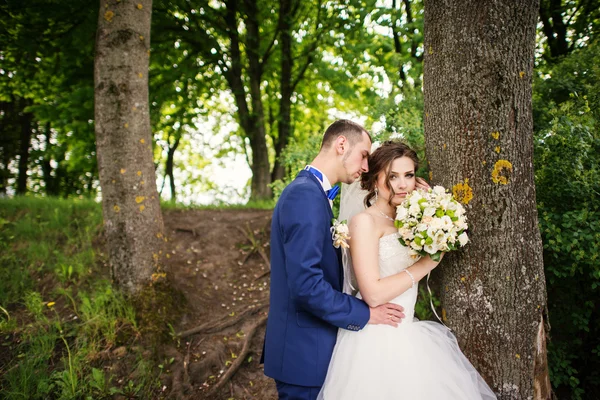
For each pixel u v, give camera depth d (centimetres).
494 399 198
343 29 812
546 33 569
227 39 968
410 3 795
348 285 225
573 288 297
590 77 351
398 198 215
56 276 436
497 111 196
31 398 286
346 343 205
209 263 500
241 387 326
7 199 639
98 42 373
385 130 359
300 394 202
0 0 578
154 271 380
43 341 330
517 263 201
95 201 657
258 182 976
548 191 286
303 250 185
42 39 644
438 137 215
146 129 387
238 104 966
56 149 1138
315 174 213
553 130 282
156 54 837
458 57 202
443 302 226
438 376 194
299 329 204
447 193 211
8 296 398
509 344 203
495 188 199
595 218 262
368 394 190
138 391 304
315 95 1177
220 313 415
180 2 752
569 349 302
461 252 209
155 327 353
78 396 291
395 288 199
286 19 864
